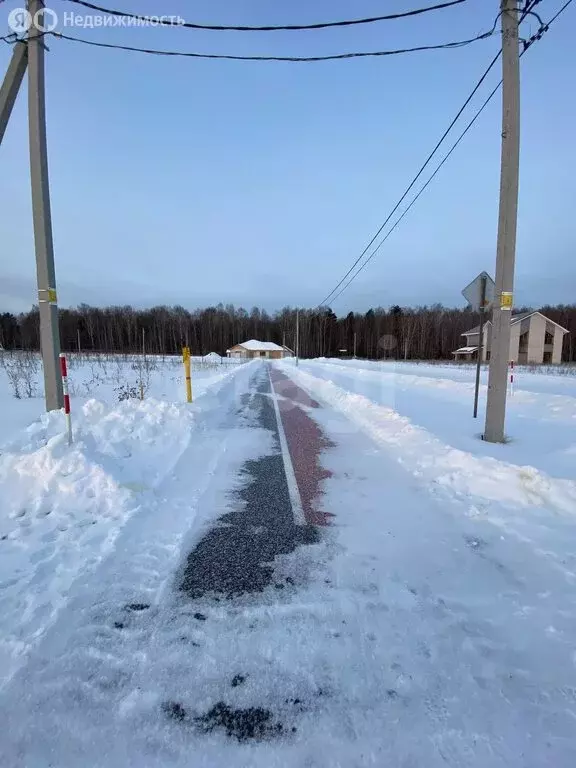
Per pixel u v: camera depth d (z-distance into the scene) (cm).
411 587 316
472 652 251
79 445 541
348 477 576
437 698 219
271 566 344
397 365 4394
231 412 1160
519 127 668
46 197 708
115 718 204
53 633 257
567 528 408
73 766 180
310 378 2275
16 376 1395
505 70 662
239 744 193
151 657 243
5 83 679
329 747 192
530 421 945
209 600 297
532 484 487
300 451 720
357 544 383
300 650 251
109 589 306
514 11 647
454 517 439
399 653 250
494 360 722
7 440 637
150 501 467
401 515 447
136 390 1366
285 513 452
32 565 333
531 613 286
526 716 209
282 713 210
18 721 199
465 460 582
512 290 707
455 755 188
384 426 901
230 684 226
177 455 658
